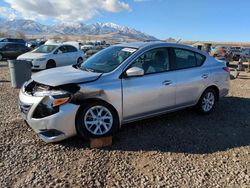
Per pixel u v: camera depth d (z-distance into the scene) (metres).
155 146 4.60
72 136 4.51
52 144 4.55
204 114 6.20
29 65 9.38
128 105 4.80
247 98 8.07
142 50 5.11
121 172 3.80
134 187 3.47
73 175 3.71
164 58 5.39
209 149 4.56
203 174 3.79
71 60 16.05
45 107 4.26
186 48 5.80
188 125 5.57
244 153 4.47
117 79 4.70
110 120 4.62
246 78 12.47
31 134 4.93
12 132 5.01
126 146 4.56
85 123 4.42
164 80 5.23
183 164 4.05
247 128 5.55
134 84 4.83
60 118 4.23
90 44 33.34
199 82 5.82
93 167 3.91
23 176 3.67
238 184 3.59
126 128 5.30
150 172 3.82
